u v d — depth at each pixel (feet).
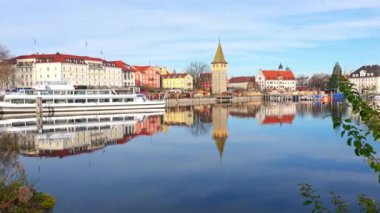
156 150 148.15
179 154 139.13
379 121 28.07
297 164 120.26
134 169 114.52
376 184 95.40
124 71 645.10
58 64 522.06
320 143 162.81
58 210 76.95
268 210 77.10
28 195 70.03
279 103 575.79
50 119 282.97
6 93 315.37
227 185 96.12
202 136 190.90
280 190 91.20
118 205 80.69
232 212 76.38
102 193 89.20
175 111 392.06
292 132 204.03
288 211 76.43
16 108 305.32
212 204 81.46
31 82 525.34
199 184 97.35
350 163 120.57
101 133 203.31
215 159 129.29
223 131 212.43
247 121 273.75
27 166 118.52
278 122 263.70
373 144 126.72
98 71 583.99
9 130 213.66
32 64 526.16
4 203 65.87
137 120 283.79
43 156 135.74
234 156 134.62
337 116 31.91
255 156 134.31
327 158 129.29
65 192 89.92
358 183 96.78
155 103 373.40
